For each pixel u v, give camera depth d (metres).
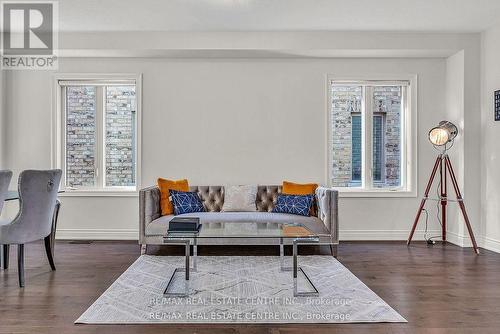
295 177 5.00
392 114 5.11
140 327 2.30
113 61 4.95
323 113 4.99
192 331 2.25
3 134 4.89
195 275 3.35
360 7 3.92
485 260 3.92
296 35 4.62
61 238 4.94
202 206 4.61
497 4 3.84
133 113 5.11
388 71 5.00
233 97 4.99
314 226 4.09
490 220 4.44
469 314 2.50
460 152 4.67
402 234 4.98
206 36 4.62
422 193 4.99
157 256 4.05
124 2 3.79
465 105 4.61
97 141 5.07
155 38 4.61
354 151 5.13
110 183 5.12
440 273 3.44
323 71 4.99
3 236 2.99
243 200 4.64
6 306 2.62
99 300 2.73
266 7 3.92
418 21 4.29
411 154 4.99
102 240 4.87
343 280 3.21
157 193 4.41
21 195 3.04
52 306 2.62
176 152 4.99
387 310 2.56
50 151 4.94
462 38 4.63
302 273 3.42
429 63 5.01
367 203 4.98
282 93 4.99
